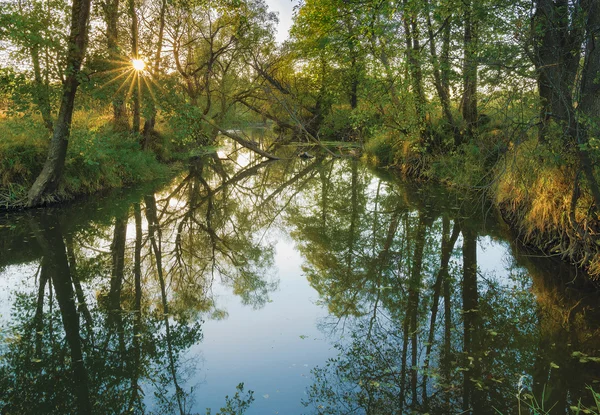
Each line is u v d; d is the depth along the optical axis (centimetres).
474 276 700
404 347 509
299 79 2933
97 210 1116
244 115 3456
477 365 459
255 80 2439
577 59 560
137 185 1431
